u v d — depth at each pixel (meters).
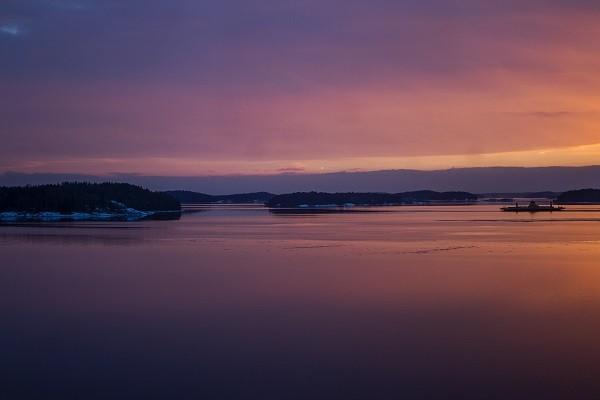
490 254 42.03
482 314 22.20
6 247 50.00
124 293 26.86
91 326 20.86
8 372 16.31
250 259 39.78
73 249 47.97
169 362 16.98
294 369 16.36
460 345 18.33
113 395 14.73
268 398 14.48
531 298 25.11
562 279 30.00
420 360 17.02
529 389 14.92
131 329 20.44
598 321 21.06
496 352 17.66
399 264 36.41
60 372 16.28
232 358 17.27
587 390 14.84
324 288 27.77
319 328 20.36
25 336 19.67
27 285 29.23
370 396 14.55
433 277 30.89
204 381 15.55
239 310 23.17
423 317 21.81
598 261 37.41
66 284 29.48
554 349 17.89
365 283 29.08
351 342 18.69
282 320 21.50
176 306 24.00
